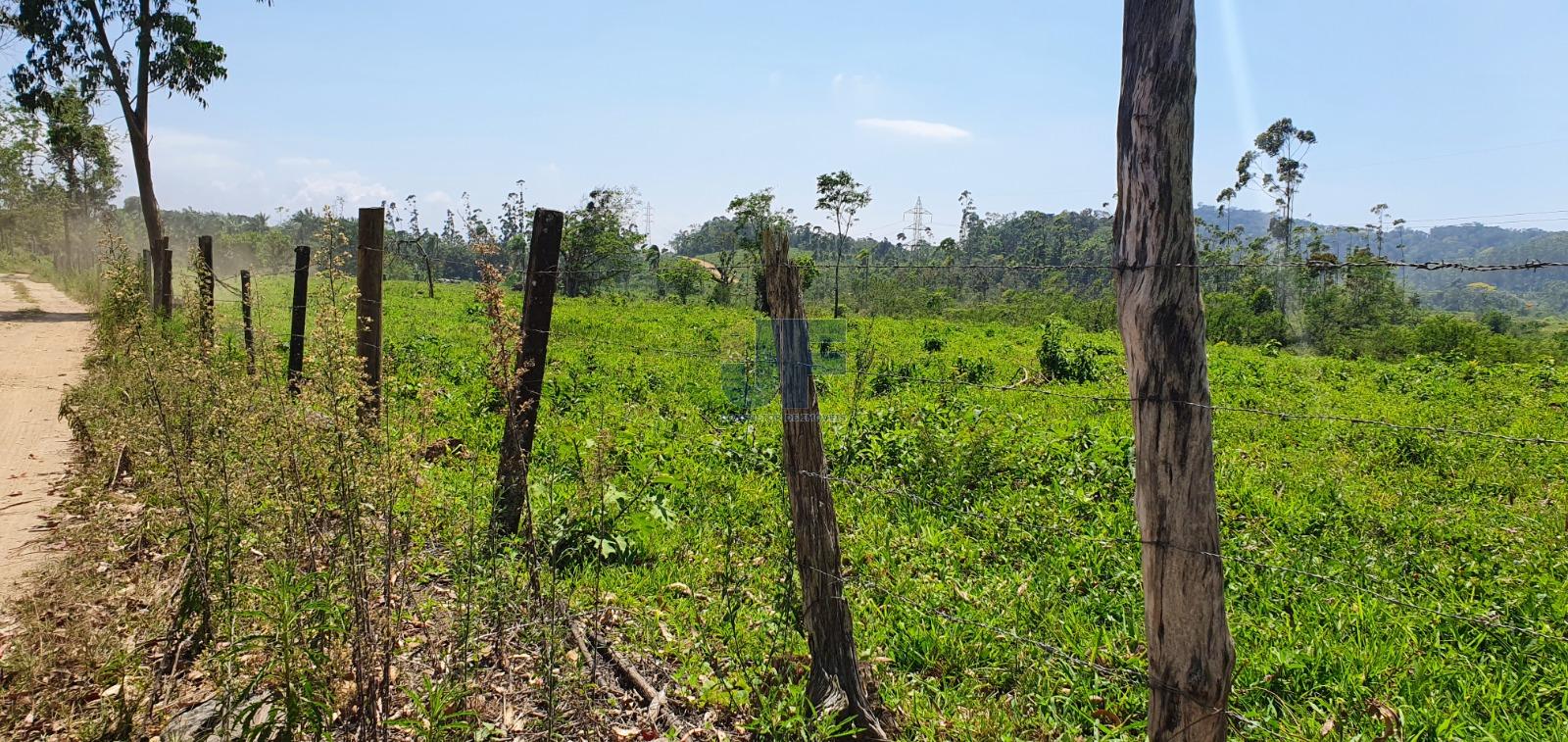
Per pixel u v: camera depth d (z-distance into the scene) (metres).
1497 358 24.61
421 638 3.98
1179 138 2.21
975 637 4.18
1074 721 3.61
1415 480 7.74
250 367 6.28
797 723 3.28
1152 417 2.30
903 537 5.57
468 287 38.16
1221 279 50.25
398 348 13.84
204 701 3.50
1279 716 3.64
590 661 3.84
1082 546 5.38
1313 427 10.14
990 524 5.75
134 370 6.04
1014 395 12.70
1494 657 4.09
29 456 7.91
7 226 57.69
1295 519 6.25
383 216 6.95
